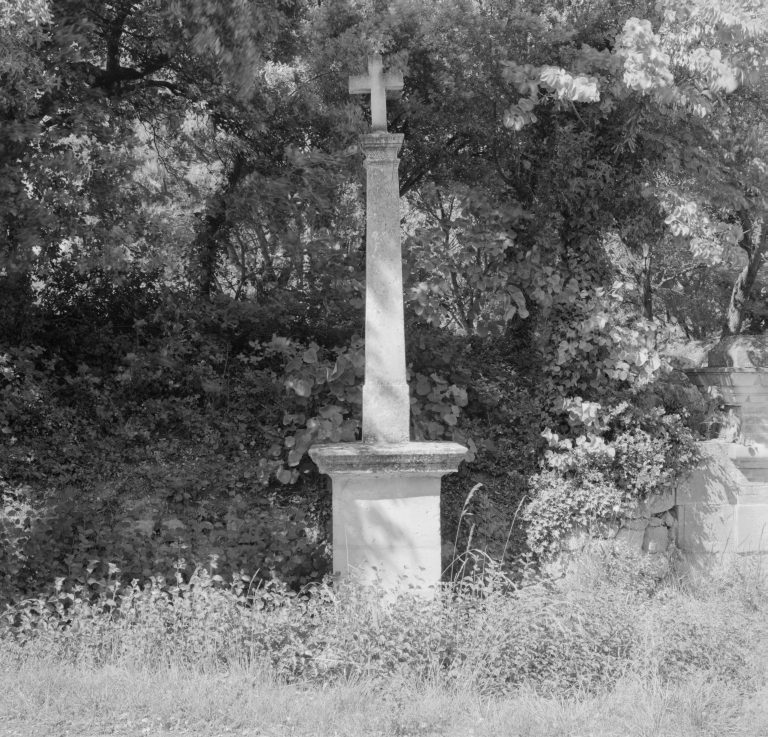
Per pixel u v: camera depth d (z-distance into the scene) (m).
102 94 7.04
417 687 4.91
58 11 6.33
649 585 7.00
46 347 7.86
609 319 7.64
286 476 6.98
